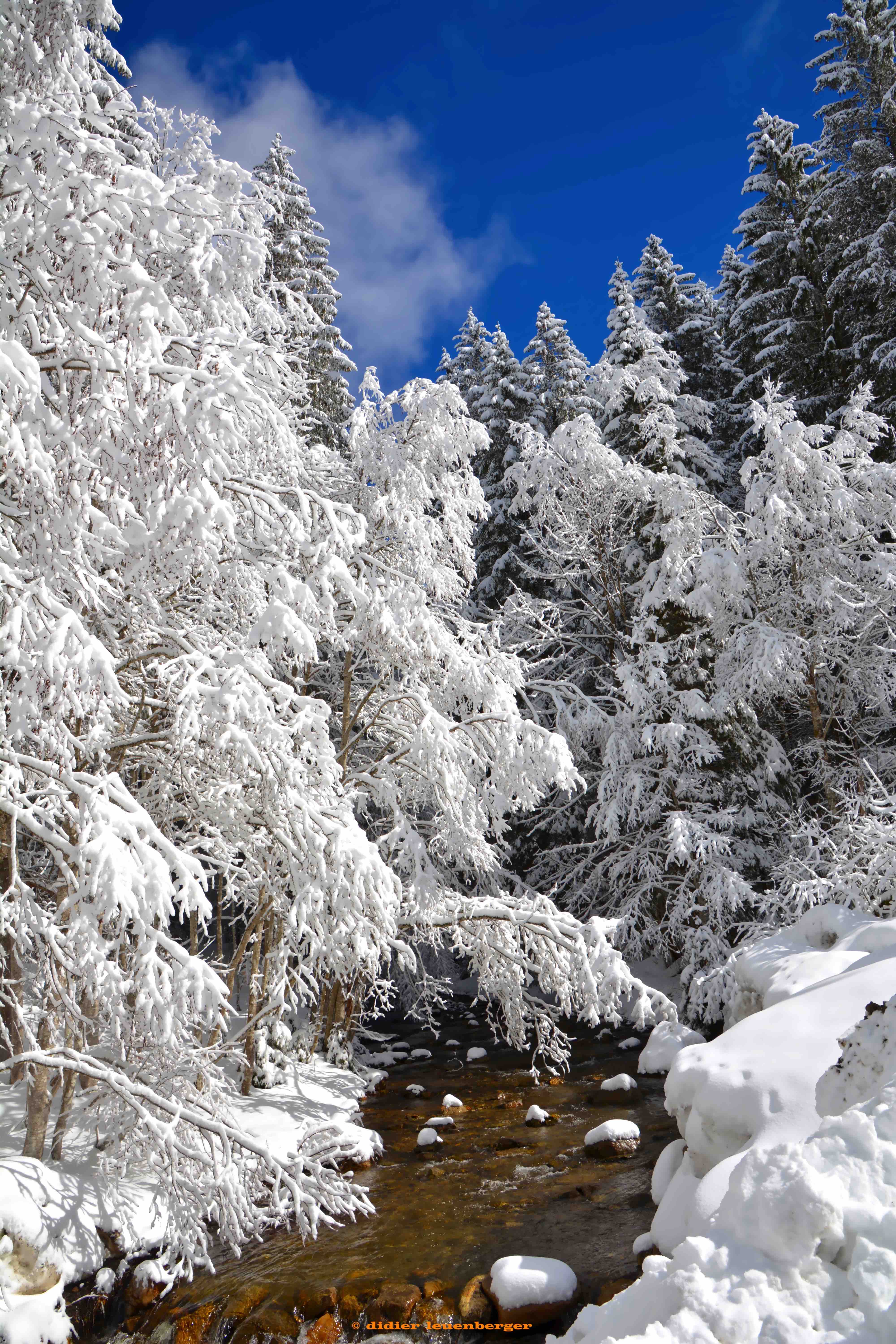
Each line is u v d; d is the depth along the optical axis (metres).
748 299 25.50
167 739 7.71
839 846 11.52
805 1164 3.57
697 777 14.71
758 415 14.98
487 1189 8.17
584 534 18.39
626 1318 3.63
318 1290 6.40
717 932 13.41
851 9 21.14
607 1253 6.45
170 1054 7.05
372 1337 5.93
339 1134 9.40
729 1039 6.49
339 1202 6.94
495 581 22.56
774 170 25.27
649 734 14.26
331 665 14.20
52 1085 7.64
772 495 14.12
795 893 11.21
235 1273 6.94
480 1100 11.47
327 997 13.09
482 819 11.09
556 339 27.44
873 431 14.93
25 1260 6.07
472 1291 6.13
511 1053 14.19
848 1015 6.02
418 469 11.88
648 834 16.05
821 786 15.34
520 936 11.35
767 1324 3.11
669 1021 9.42
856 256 21.05
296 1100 10.45
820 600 14.17
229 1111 7.98
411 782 11.87
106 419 5.75
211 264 7.48
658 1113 9.94
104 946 5.37
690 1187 5.96
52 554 5.85
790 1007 6.50
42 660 5.11
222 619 9.58
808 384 22.95
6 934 6.81
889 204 20.34
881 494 14.50
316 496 7.50
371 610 10.09
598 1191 7.77
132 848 5.61
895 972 6.34
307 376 15.31
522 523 21.05
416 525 11.46
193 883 5.57
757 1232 3.48
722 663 15.05
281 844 7.95
